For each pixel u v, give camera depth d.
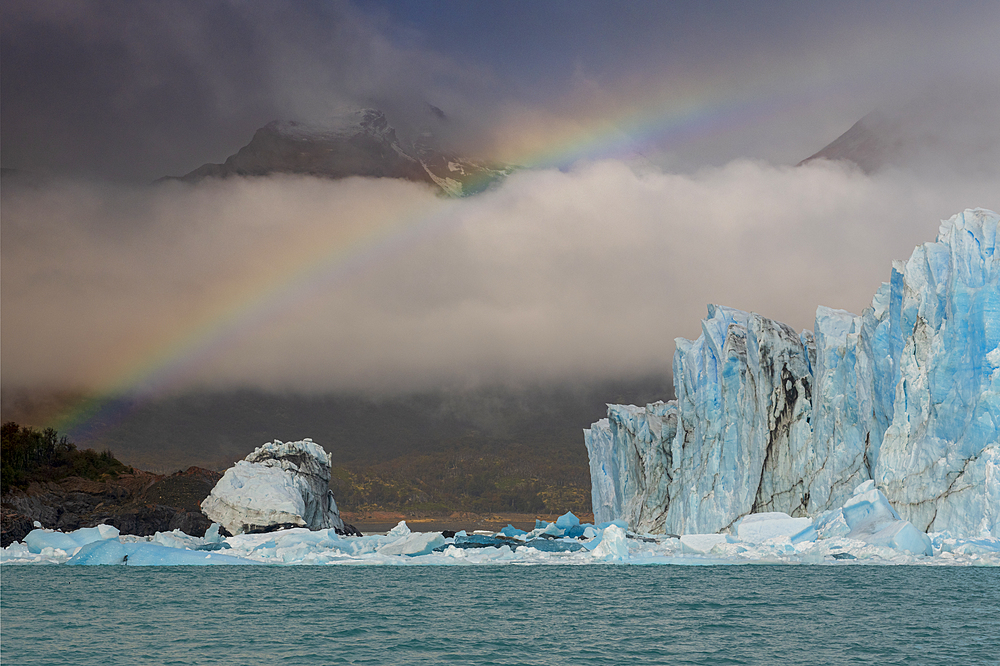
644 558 62.88
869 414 66.12
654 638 35.25
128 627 38.50
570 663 30.88
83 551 62.88
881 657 31.17
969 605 41.44
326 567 64.75
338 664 30.89
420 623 39.28
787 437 73.19
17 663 31.56
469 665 30.61
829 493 68.31
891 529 56.88
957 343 58.28
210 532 73.56
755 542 63.84
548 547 74.00
